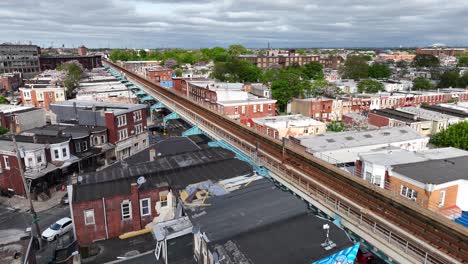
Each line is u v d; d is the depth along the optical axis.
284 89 107.81
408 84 137.62
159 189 28.44
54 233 33.22
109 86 107.88
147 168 32.19
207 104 87.19
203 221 20.11
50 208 40.47
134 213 27.88
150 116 92.38
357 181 31.72
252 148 45.03
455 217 29.94
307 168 37.50
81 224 26.69
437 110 82.12
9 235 34.28
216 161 32.84
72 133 50.66
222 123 61.09
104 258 24.47
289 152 42.75
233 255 16.66
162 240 20.36
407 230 24.52
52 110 62.44
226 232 18.69
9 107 74.75
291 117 68.38
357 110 97.38
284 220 20.00
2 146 43.91
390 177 35.09
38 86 92.38
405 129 55.06
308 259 16.31
